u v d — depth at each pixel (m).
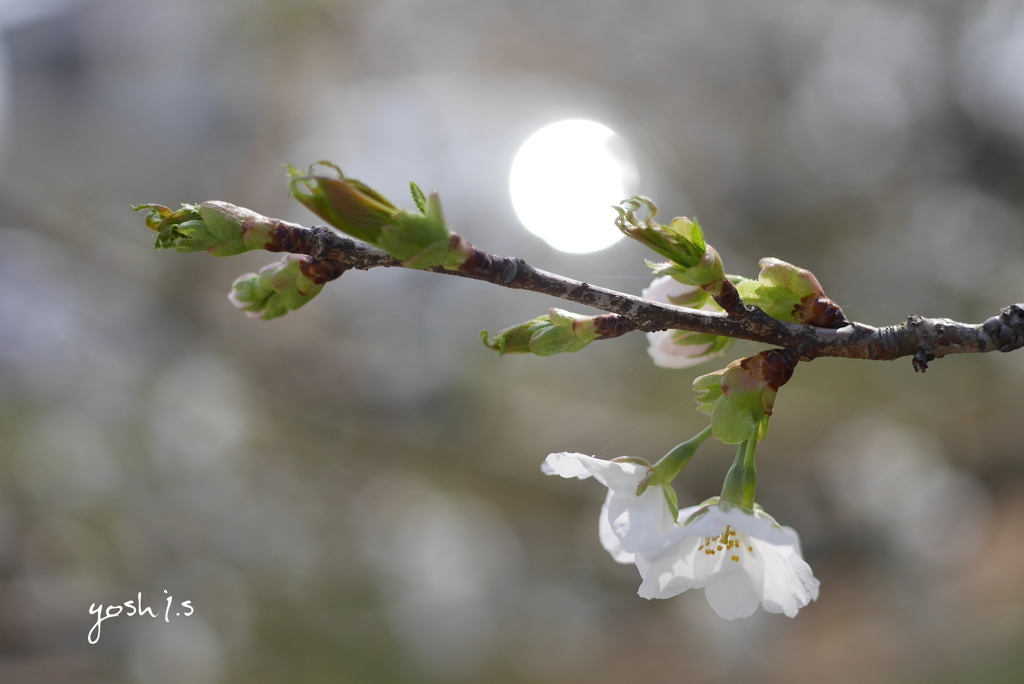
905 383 2.31
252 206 2.53
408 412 2.24
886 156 2.64
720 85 2.75
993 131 2.56
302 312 2.29
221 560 2.03
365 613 2.02
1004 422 2.29
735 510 0.70
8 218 2.31
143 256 2.34
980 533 2.19
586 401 2.23
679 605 2.19
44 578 1.90
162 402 2.19
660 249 0.69
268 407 2.23
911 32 2.69
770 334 0.70
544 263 2.33
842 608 2.11
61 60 2.63
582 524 2.30
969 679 1.67
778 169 2.66
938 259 2.44
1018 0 2.50
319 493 2.20
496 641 2.04
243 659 1.86
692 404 2.20
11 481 2.02
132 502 2.05
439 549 2.25
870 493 2.30
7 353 2.23
